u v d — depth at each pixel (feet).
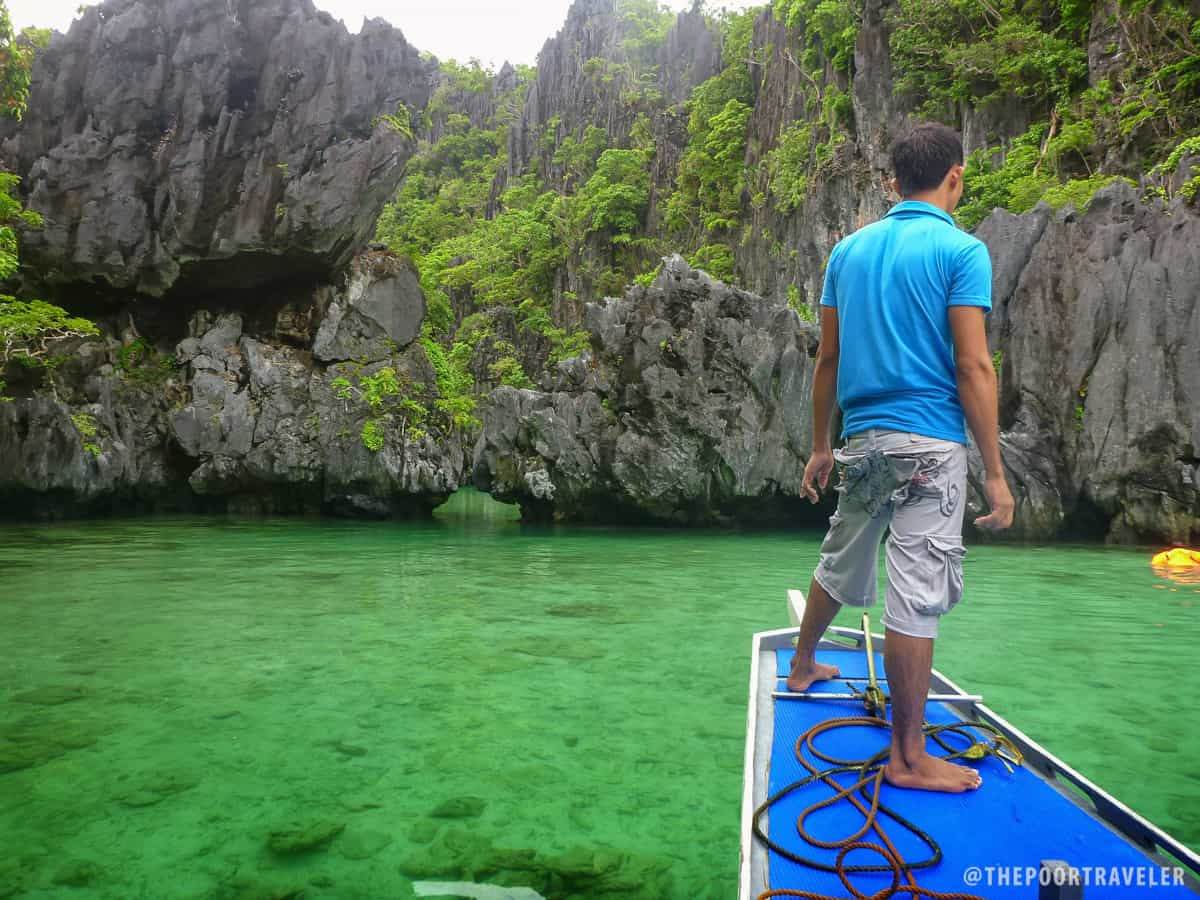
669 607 21.39
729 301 50.21
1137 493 42.68
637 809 8.49
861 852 4.99
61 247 63.72
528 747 10.41
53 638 16.99
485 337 162.91
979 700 7.57
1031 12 83.56
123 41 64.23
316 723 11.35
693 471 48.88
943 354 6.53
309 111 64.59
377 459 61.00
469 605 21.58
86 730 10.96
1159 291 42.93
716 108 145.89
